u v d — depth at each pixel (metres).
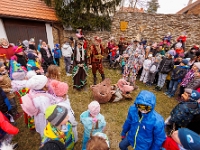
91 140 1.37
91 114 2.04
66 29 9.16
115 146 2.65
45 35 8.54
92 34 9.04
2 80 2.71
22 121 3.10
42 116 1.93
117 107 3.82
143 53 5.35
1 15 6.46
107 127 3.10
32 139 2.68
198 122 2.09
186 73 4.09
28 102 1.79
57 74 2.60
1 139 1.96
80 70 4.26
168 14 8.36
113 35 9.16
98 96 3.75
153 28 8.76
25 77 2.85
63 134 1.58
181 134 1.28
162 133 1.55
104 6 8.34
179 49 5.86
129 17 8.76
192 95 2.17
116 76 6.15
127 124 1.93
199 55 4.58
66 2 8.19
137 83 5.53
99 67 4.79
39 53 5.23
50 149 1.23
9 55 4.50
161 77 4.79
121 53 7.27
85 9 8.16
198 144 1.16
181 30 8.47
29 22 7.68
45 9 8.45
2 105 2.25
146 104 1.44
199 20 8.05
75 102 3.95
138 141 1.76
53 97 2.01
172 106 4.06
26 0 8.00
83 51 4.12
